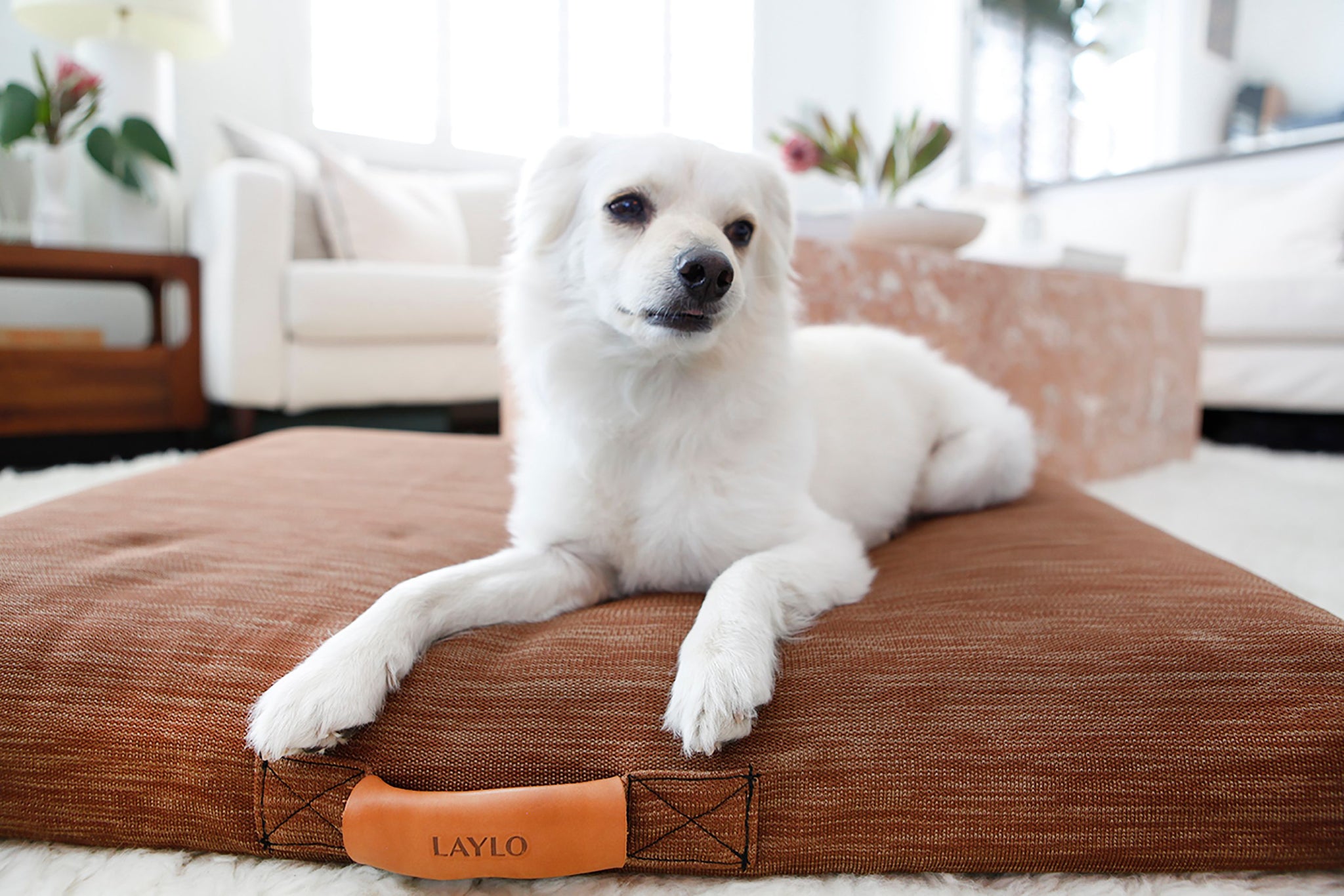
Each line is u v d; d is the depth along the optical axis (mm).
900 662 1072
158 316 4234
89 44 4121
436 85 6020
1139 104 5820
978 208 6324
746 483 1348
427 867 956
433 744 1008
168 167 4090
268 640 1124
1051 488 2172
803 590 1217
